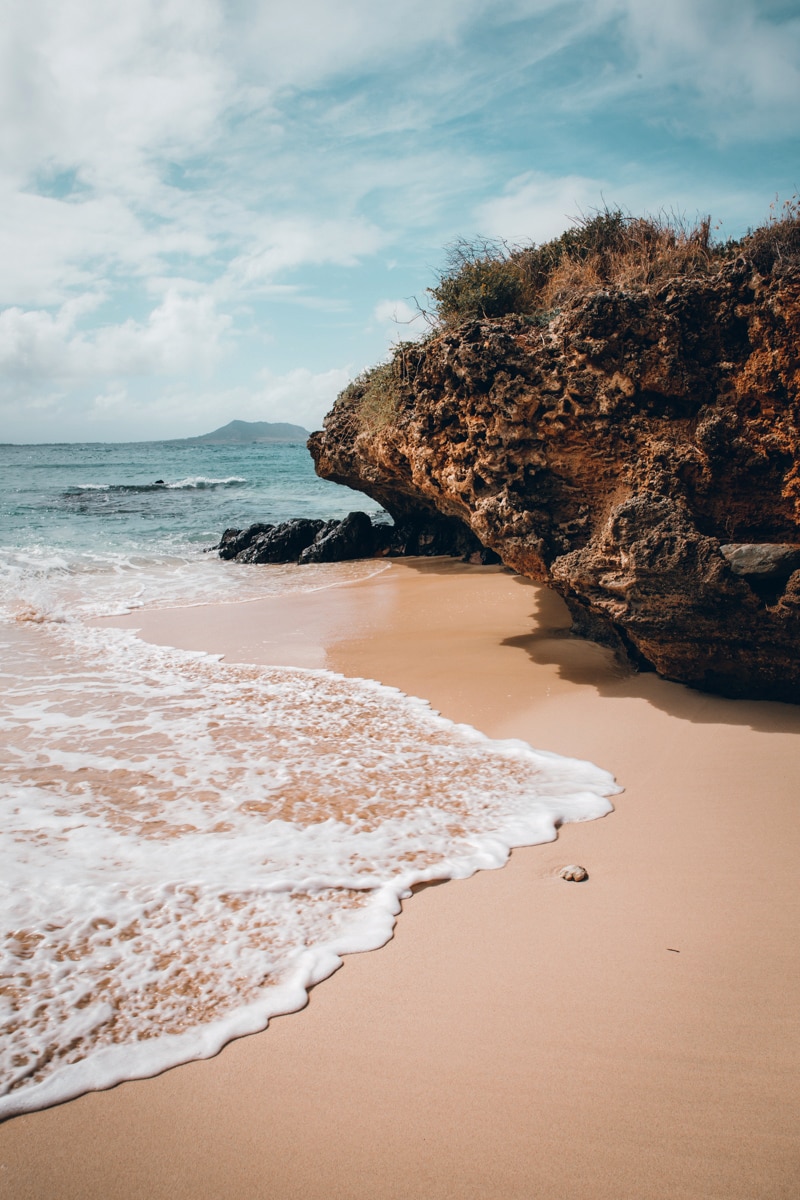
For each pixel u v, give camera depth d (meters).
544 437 7.96
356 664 8.97
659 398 7.27
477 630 10.39
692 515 7.01
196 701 7.60
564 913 3.97
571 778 5.74
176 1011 3.19
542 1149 2.51
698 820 5.01
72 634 10.96
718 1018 3.12
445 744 6.40
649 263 8.02
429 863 4.47
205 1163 2.47
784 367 6.40
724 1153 2.47
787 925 3.79
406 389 10.79
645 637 7.36
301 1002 3.26
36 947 3.55
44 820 4.91
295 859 4.45
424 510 18.97
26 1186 2.39
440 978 3.44
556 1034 3.05
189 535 23.62
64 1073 2.84
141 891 4.06
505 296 9.60
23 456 90.94
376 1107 2.70
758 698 7.20
